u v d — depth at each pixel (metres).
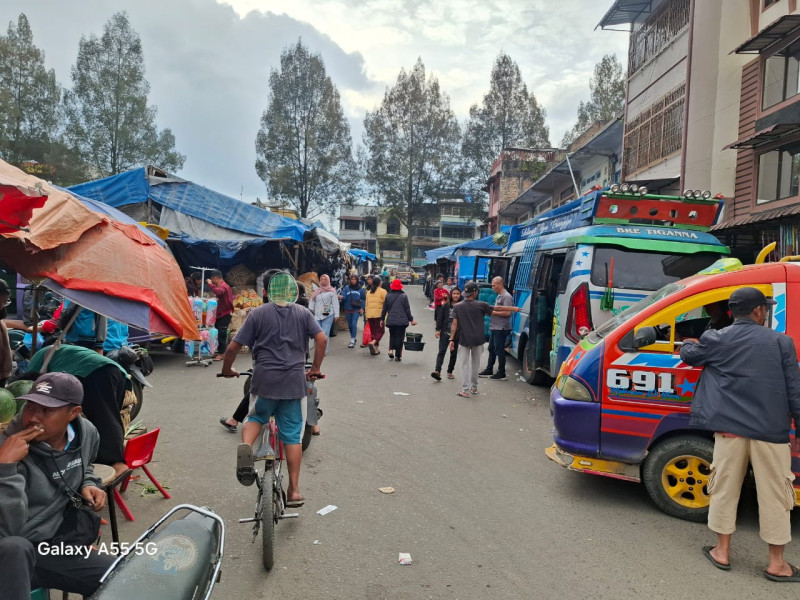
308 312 4.54
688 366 4.66
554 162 40.47
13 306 10.77
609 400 4.81
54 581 2.72
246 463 3.78
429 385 9.97
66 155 39.25
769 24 11.78
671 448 4.64
